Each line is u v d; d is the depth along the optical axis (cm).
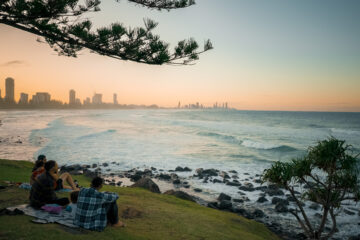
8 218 534
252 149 3750
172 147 3856
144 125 7888
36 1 562
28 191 834
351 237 1179
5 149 3456
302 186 1889
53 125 7188
